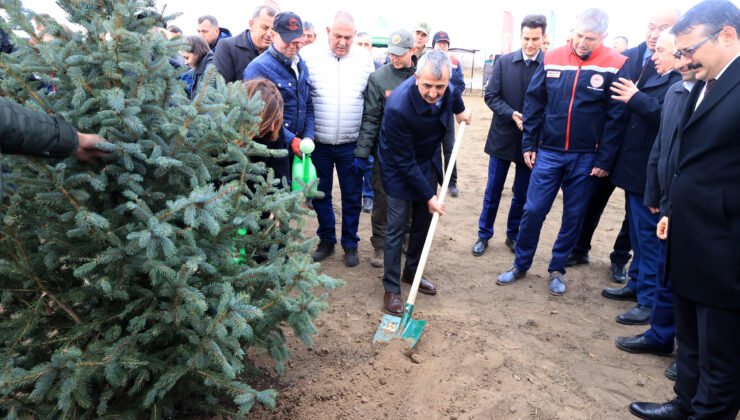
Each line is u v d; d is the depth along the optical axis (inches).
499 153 194.4
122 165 80.0
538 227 170.7
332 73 169.8
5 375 68.4
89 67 77.8
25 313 78.0
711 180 84.8
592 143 156.6
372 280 175.3
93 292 80.8
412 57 171.6
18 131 64.7
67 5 77.9
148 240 71.6
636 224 149.1
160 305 81.4
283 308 92.9
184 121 84.7
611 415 107.8
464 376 119.1
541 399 111.7
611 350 134.1
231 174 100.1
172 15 86.7
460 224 243.3
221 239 94.0
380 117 171.0
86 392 73.8
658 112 135.3
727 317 85.3
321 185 183.3
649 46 164.9
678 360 100.1
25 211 79.0
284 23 144.9
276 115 114.0
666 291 125.3
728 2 81.4
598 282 179.5
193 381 90.4
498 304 160.4
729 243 83.3
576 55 154.8
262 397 82.4
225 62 178.2
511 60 188.9
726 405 88.3
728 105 81.4
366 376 117.9
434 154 154.6
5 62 74.4
